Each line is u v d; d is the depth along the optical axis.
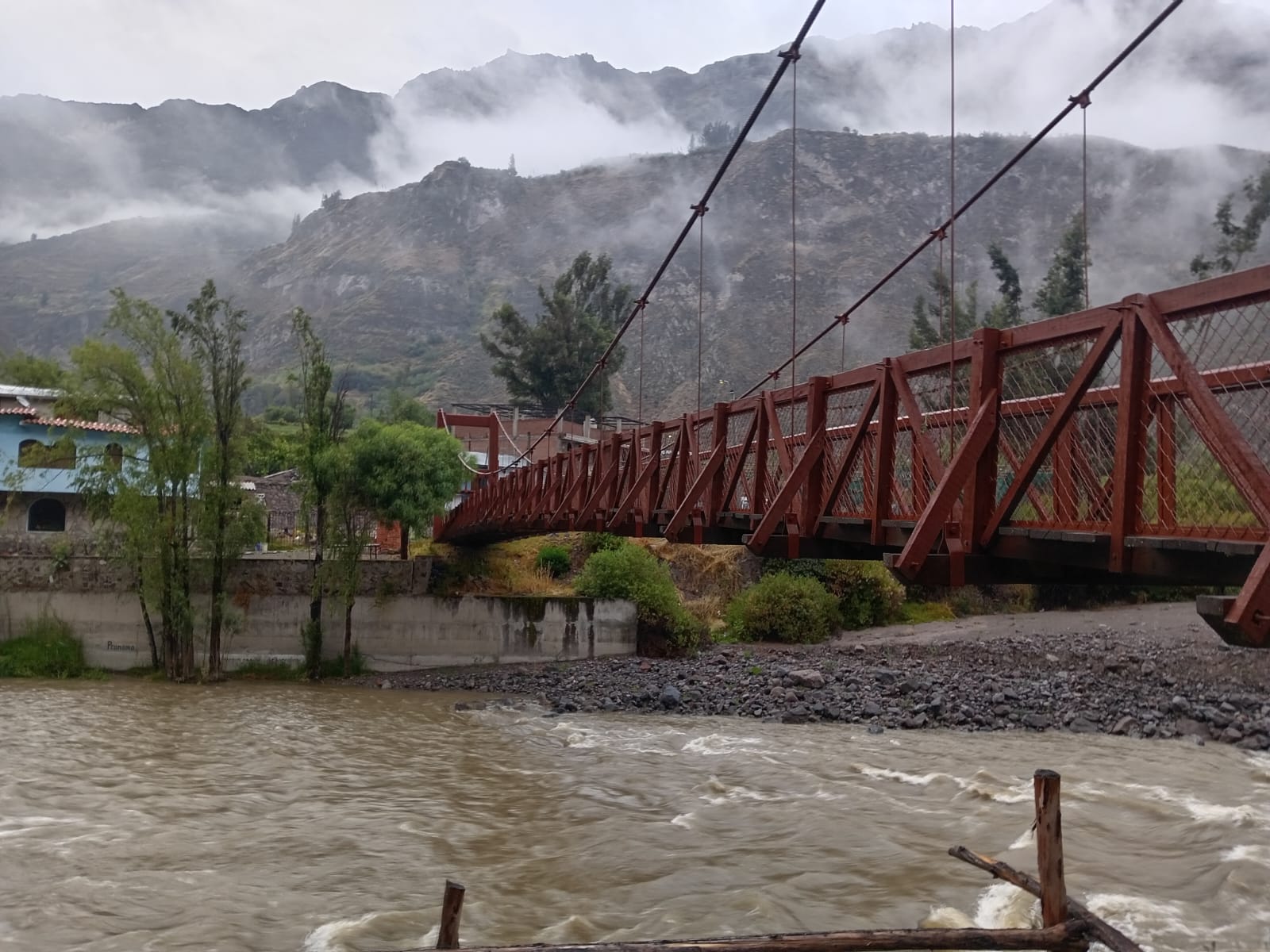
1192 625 31.48
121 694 24.83
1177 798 12.92
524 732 19.55
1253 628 4.76
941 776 14.38
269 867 10.65
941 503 7.07
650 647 29.98
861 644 30.81
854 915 8.84
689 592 36.47
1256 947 8.09
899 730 19.31
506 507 25.56
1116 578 7.13
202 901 9.57
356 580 28.95
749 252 165.12
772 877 9.94
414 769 15.89
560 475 20.42
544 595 30.80
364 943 8.42
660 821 12.34
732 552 36.88
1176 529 5.62
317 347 30.66
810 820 12.05
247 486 45.56
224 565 28.81
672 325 142.25
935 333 52.66
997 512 6.93
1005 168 11.65
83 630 28.97
